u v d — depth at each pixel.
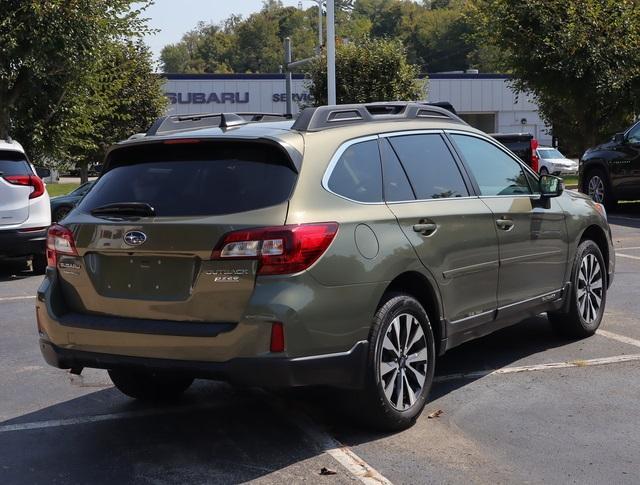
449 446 4.52
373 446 4.54
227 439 4.74
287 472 4.21
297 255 4.08
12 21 15.22
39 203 11.26
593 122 21.91
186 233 4.19
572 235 6.54
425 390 4.88
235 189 4.32
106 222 4.48
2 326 7.97
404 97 26.00
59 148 18.17
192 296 4.19
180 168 4.57
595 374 5.86
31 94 16.64
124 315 4.43
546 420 4.92
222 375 4.10
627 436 4.64
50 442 4.77
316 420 5.02
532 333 7.13
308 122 4.65
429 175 5.21
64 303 4.72
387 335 4.56
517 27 20.86
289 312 4.02
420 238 4.82
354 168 4.68
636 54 20.23
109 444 4.71
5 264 13.01
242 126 4.87
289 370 4.05
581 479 4.05
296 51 91.88
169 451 4.58
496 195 5.77
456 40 108.75
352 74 25.95
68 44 15.89
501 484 4.01
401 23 111.94
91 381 6.05
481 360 6.30
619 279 9.59
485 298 5.47
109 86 19.73
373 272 4.42
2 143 11.18
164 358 4.24
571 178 32.53
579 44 20.14
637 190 16.53
